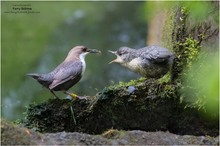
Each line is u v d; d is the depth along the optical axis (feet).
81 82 59.98
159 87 29.27
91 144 21.57
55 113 30.09
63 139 21.40
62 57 77.15
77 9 118.01
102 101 29.76
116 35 89.71
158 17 42.16
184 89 28.14
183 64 29.01
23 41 86.94
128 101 29.45
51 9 116.57
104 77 66.18
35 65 73.87
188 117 28.81
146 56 29.27
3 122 20.57
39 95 55.36
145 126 29.94
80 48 33.94
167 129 29.71
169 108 29.22
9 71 71.41
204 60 27.04
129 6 114.62
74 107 30.17
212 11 25.98
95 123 30.30
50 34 93.76
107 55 76.38
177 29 30.40
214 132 28.37
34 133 21.06
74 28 98.73
